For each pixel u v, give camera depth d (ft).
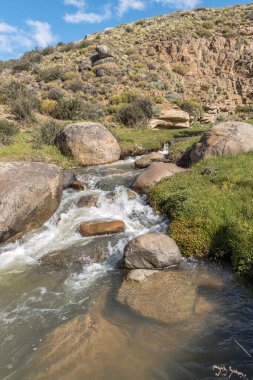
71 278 27.55
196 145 50.24
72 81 121.70
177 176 42.14
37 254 32.04
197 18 184.03
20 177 37.14
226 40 151.94
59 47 174.29
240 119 106.52
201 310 22.20
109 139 65.05
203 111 119.65
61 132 66.13
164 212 36.50
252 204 31.63
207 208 32.40
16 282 27.35
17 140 70.59
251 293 23.93
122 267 28.32
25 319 22.53
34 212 36.52
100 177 51.47
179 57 146.51
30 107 92.94
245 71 139.54
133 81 126.82
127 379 17.20
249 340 19.33
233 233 28.73
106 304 23.53
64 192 45.98
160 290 24.63
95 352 19.08
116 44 156.15
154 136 77.92
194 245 29.81
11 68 143.64
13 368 18.52
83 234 34.76
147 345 19.39
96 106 106.32
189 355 18.52
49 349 19.58
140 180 43.91
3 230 33.63
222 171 39.47
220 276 26.35
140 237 28.66
